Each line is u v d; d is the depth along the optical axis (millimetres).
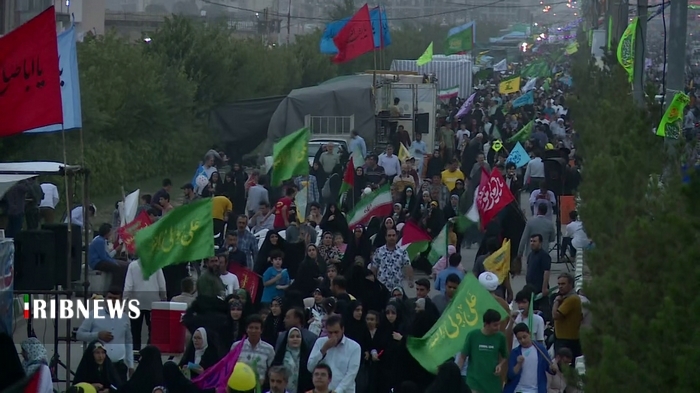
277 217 42375
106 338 26141
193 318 26562
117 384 24312
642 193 25359
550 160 52625
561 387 24953
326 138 72750
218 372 24047
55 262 26625
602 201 25969
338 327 23578
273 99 86750
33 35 25422
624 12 64188
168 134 83000
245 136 87000
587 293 19625
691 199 17828
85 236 27234
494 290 28656
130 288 31031
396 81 83125
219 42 91688
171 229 28172
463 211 49688
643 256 18719
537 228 38656
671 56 39719
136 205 39656
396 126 79688
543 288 33406
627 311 18172
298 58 118438
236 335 26453
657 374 16344
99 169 69625
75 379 24047
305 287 32281
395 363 24953
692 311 16219
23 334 33438
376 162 60594
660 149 27859
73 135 65875
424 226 43750
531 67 161125
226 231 42000
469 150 65625
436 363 23734
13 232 39344
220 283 30344
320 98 74875
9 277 24656
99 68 73750
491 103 116438
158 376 23266
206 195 51500
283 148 42094
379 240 39531
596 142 38562
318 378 21312
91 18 114688
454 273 29438
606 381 16766
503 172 54719
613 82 47938
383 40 84812
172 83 84250
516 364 24781
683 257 16906
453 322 24125
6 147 57969
